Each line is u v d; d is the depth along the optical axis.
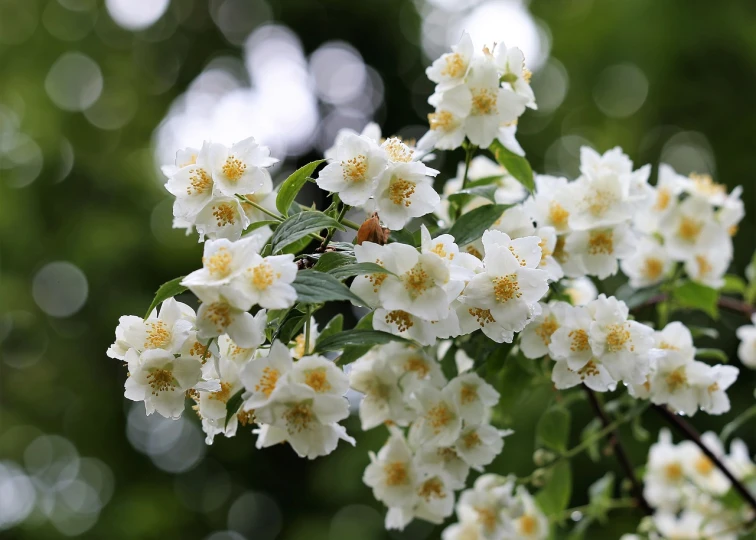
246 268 1.04
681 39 3.02
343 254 1.06
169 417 1.07
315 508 3.55
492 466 2.28
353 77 4.09
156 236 3.42
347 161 1.08
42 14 3.80
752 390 2.54
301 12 4.06
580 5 3.40
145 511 3.33
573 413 2.45
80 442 3.47
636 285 1.30
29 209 3.50
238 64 4.18
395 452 1.18
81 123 3.69
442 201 1.22
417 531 2.93
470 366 1.19
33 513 3.42
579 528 1.32
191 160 1.12
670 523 1.36
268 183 1.16
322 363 1.05
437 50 3.96
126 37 3.96
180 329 1.07
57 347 3.45
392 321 1.07
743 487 1.25
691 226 1.28
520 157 1.18
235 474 3.64
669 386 1.17
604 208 1.19
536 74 3.45
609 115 3.25
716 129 3.02
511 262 1.07
